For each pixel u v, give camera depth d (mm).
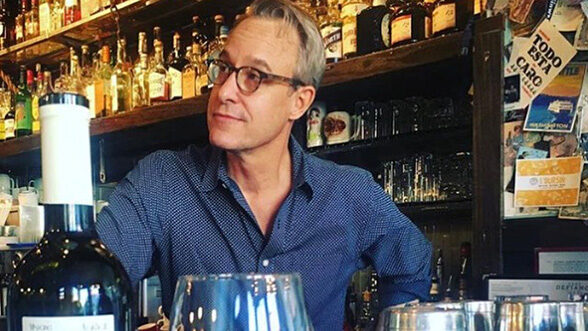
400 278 1456
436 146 2129
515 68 1610
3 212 2984
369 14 2018
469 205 1929
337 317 1414
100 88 2773
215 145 1244
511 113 1606
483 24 1641
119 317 541
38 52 3301
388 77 1975
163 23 2883
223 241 1311
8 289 551
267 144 1268
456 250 2211
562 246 1522
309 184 1334
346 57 2059
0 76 3490
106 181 3297
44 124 544
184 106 2412
